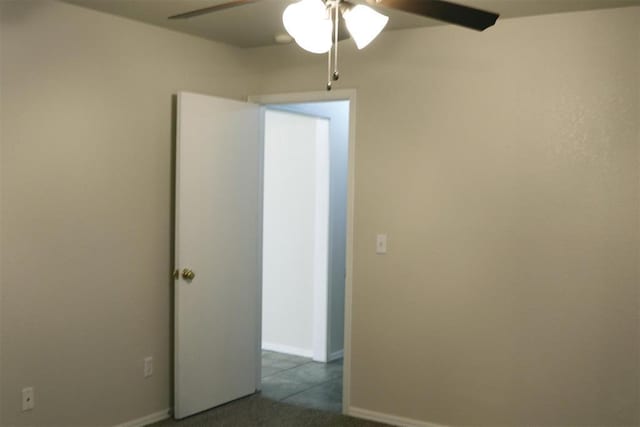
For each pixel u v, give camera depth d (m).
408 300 3.91
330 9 2.36
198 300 4.05
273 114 5.72
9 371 3.18
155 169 3.92
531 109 3.53
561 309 3.48
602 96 3.36
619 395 3.36
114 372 3.71
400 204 3.92
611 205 3.35
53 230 3.35
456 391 3.78
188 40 4.08
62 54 3.36
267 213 5.78
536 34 3.50
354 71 4.06
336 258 5.50
